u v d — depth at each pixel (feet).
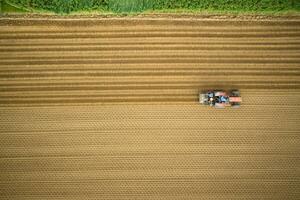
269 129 153.79
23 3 146.61
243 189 152.35
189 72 152.66
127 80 151.94
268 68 153.58
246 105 153.58
